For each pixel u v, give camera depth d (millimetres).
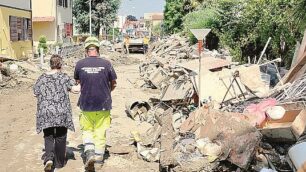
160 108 11266
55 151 7191
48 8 39938
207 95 10383
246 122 7152
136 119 11367
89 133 7426
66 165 7555
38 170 7402
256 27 18953
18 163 7754
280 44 17500
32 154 8289
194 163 6926
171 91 11328
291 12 15961
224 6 21375
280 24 16688
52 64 7164
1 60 19938
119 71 26375
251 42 19562
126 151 8336
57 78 7051
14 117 11594
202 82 10609
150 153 8023
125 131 10117
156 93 16250
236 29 20438
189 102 10750
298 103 7629
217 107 8883
